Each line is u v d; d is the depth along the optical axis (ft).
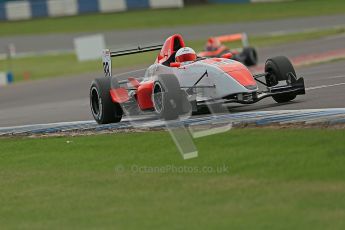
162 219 90.89
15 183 122.83
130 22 570.05
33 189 116.47
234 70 148.25
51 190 114.01
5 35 595.88
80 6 637.30
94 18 609.42
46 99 294.25
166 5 610.24
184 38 475.31
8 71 449.48
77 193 109.70
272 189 98.12
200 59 158.51
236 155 117.39
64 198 107.96
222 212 90.89
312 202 90.68
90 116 200.75
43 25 611.88
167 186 106.63
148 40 484.74
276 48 373.81
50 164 134.00
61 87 332.80
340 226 80.84
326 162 106.22
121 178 114.83
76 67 428.97
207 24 518.78
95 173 120.78
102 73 366.63
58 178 121.49
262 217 86.94
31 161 140.05
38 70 437.99
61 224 94.48
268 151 116.57
